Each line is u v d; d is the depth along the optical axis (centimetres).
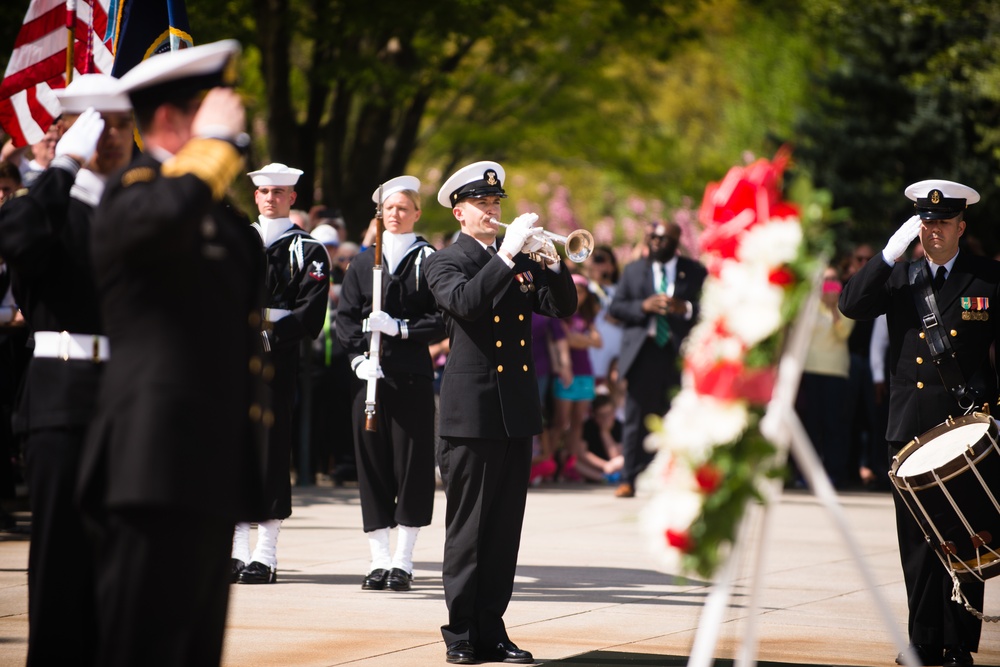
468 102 8069
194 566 1320
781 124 9312
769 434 1252
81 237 1548
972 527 1889
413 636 2142
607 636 2161
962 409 2044
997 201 7569
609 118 8000
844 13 7306
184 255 1307
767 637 2164
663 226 4131
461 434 2022
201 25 5081
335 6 5191
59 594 1535
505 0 5312
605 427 4791
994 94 7262
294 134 5638
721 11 9112
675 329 4081
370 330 2597
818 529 3469
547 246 2003
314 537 3250
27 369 1587
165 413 1282
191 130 1391
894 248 2072
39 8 2447
